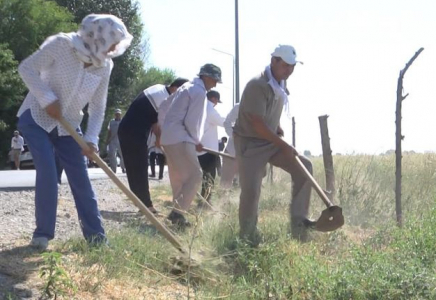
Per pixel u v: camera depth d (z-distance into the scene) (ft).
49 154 22.36
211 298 19.66
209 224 26.78
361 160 42.47
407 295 19.17
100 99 23.15
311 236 26.40
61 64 22.09
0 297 17.72
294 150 26.71
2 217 29.89
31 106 22.40
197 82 33.30
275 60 26.96
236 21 96.68
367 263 20.79
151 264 22.03
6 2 171.53
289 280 20.51
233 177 39.91
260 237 25.25
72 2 192.95
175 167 32.89
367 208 32.35
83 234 23.07
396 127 29.78
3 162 156.04
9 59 154.30
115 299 18.88
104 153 117.60
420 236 23.97
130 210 36.42
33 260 20.94
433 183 40.57
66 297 18.34
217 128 41.45
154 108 35.91
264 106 26.78
